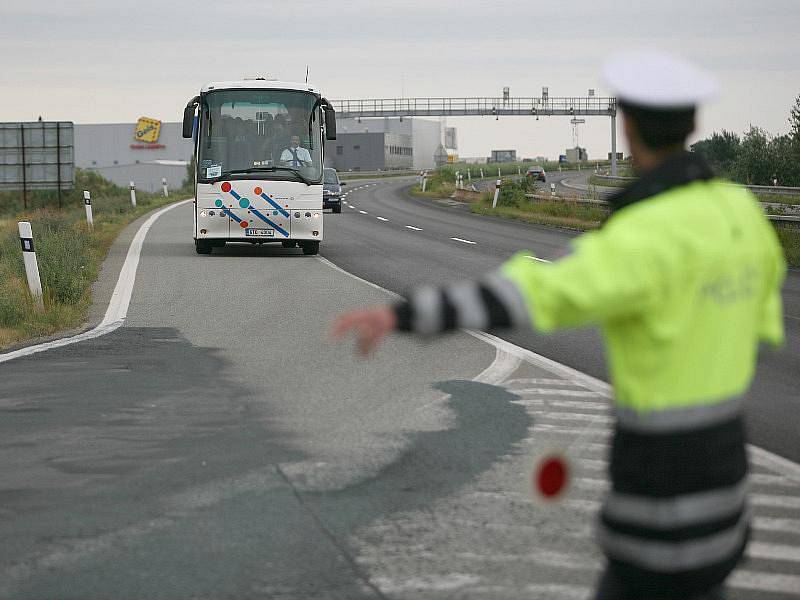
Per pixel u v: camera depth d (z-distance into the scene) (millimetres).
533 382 11727
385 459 8422
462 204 65750
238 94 27578
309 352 13695
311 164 27859
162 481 7805
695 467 3160
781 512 7090
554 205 51031
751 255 3270
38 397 10898
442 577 5875
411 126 182500
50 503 7273
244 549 6336
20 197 75250
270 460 8398
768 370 12898
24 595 5629
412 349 13992
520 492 7523
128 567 6043
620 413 3260
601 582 3432
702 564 3201
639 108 3225
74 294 18328
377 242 34250
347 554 6250
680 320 3100
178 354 13531
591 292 2996
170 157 159000
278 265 25641
